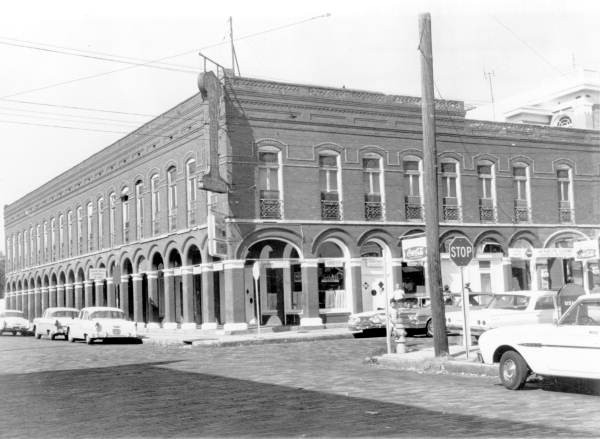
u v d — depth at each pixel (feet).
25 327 138.31
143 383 46.57
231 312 95.66
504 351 39.83
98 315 97.96
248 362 59.72
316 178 102.63
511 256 116.16
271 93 100.07
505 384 39.11
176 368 56.34
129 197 128.47
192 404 36.27
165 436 27.91
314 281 101.14
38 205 179.73
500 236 117.29
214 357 66.39
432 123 54.44
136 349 82.43
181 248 109.81
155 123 118.21
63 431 29.81
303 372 50.26
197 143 104.94
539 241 120.98
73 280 160.35
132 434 28.58
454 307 80.59
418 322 82.69
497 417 30.07
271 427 29.04
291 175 100.94
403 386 41.11
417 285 110.22
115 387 44.96
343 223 103.76
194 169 106.63
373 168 108.06
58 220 166.50
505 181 118.83
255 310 101.04
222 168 97.25
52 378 51.80
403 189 109.81
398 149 109.81
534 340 37.35
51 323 112.98
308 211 101.60
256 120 98.94
